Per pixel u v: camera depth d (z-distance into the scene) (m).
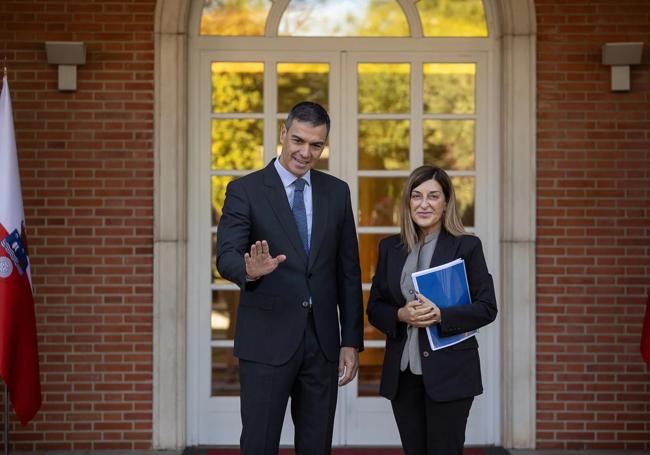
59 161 5.38
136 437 5.38
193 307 5.55
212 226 5.58
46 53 5.35
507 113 5.43
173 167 5.37
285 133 3.50
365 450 5.50
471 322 3.51
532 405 5.41
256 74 5.62
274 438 3.48
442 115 5.62
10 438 5.34
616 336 5.42
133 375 5.38
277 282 3.48
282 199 3.53
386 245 3.79
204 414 5.56
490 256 5.59
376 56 5.62
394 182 5.64
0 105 4.62
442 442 3.59
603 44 5.45
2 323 4.46
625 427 5.42
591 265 5.43
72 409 5.36
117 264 5.38
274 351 3.45
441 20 5.64
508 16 5.43
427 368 3.54
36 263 5.36
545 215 5.44
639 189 5.43
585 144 5.44
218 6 5.62
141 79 5.39
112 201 5.38
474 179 5.61
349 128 5.61
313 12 5.64
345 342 3.66
